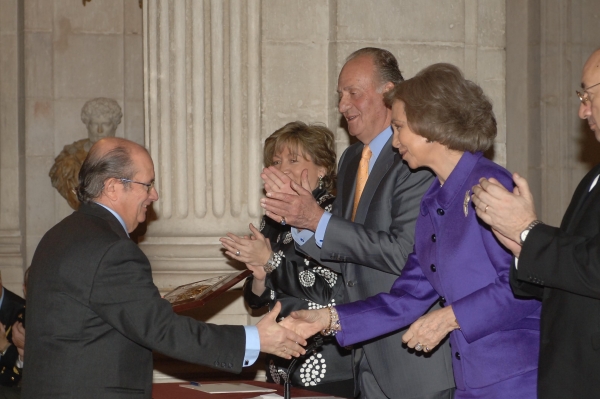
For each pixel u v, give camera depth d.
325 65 5.64
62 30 7.35
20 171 7.29
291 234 3.91
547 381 2.56
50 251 2.92
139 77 7.46
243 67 5.51
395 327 3.21
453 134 2.90
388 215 3.44
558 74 6.12
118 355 2.88
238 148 5.50
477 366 2.90
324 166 4.05
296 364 3.76
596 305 2.49
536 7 6.10
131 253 2.90
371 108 3.61
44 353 2.84
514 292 2.74
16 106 7.30
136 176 3.07
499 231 2.61
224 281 3.57
